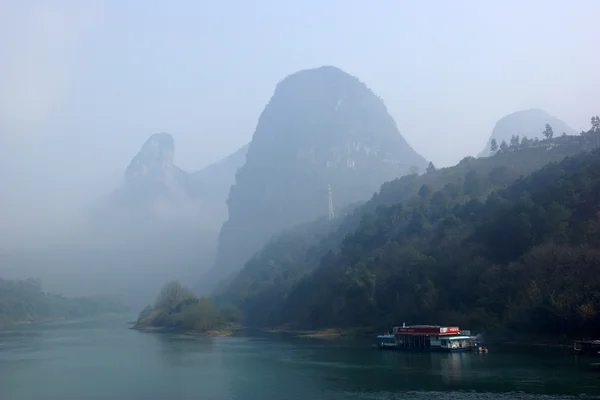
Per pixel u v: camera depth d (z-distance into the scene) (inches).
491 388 3909.9
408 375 4655.5
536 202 7859.3
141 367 5693.9
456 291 7637.8
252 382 4650.6
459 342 6205.7
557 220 7086.6
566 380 4050.2
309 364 5639.8
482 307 7052.2
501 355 5487.2
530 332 6353.3
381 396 3892.7
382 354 6235.2
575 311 5743.1
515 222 7460.6
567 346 5826.8
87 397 4160.9
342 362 5684.1
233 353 6865.2
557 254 6530.5
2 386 4640.8
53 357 6712.6
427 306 7677.2
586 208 7185.0
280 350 7130.9
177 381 4771.2
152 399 4052.7
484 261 7632.9
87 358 6574.8
